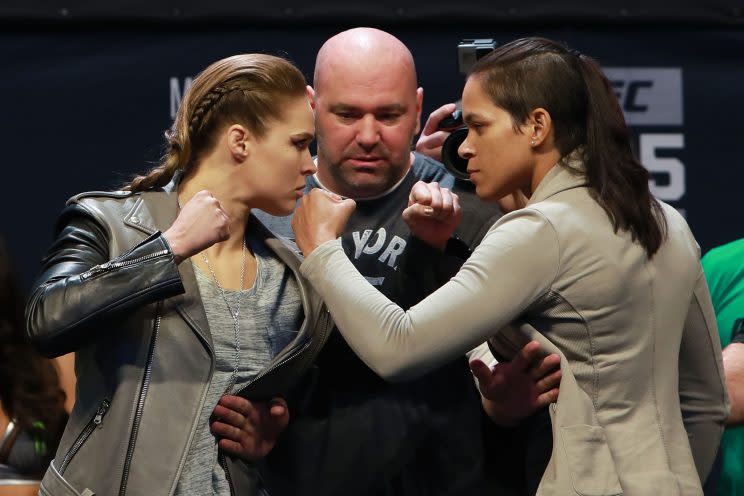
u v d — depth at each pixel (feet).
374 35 29.94
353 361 28.78
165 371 23.73
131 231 24.34
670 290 24.18
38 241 41.86
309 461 28.37
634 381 23.79
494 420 27.73
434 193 26.43
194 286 24.27
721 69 42.73
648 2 42.37
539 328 24.14
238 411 24.54
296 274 26.02
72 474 23.48
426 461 28.94
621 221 23.63
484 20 42.16
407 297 27.91
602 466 23.15
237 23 41.96
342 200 25.66
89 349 23.99
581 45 42.45
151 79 42.11
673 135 42.75
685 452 24.00
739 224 42.68
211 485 24.27
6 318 30.09
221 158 25.14
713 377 25.94
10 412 29.81
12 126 41.88
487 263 23.31
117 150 42.11
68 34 41.98
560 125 24.34
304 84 25.57
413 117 29.86
